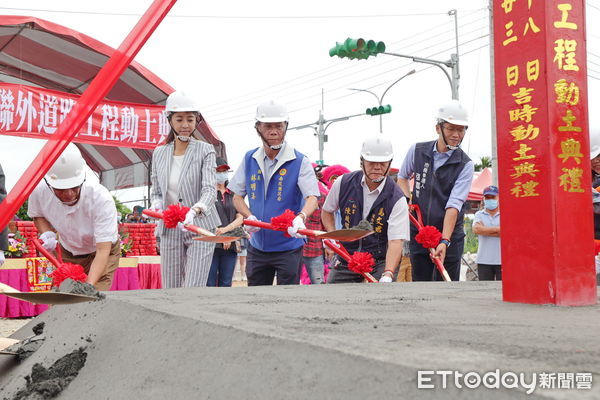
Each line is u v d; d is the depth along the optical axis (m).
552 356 0.86
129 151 14.16
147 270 8.31
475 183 12.10
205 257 3.75
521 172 1.86
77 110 1.16
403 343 0.96
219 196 5.85
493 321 1.30
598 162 4.01
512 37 1.90
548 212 1.78
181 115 3.78
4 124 8.74
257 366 0.94
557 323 1.28
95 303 1.79
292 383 0.85
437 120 4.38
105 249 3.31
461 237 4.54
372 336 1.04
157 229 3.89
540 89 1.82
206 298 1.91
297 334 1.03
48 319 1.98
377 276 4.09
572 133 1.83
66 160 3.21
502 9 1.93
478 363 0.79
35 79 11.54
